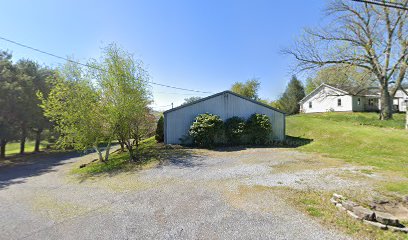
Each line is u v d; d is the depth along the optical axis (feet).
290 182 21.17
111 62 38.40
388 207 15.07
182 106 48.01
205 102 48.83
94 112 38.17
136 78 39.29
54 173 37.42
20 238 13.75
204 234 12.75
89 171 34.30
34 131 68.80
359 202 15.79
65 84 37.78
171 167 30.45
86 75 38.32
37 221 16.15
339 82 73.41
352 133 46.91
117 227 14.24
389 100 62.59
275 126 50.83
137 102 39.27
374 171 24.04
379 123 55.93
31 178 34.53
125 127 38.55
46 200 21.20
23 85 58.18
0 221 16.66
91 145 40.42
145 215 15.79
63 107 37.04
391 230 12.03
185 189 20.95
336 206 15.38
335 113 91.45
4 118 52.54
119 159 40.32
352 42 61.57
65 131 37.11
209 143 44.96
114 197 20.24
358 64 62.39
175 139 48.08
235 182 22.13
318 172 24.29
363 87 79.25
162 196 19.44
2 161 56.44
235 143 47.55
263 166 28.12
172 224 14.16
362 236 11.64
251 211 15.38
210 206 16.66
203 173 26.32
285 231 12.56
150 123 50.78
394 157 30.83
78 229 14.35
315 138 49.55
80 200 20.29
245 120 49.67
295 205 15.92
